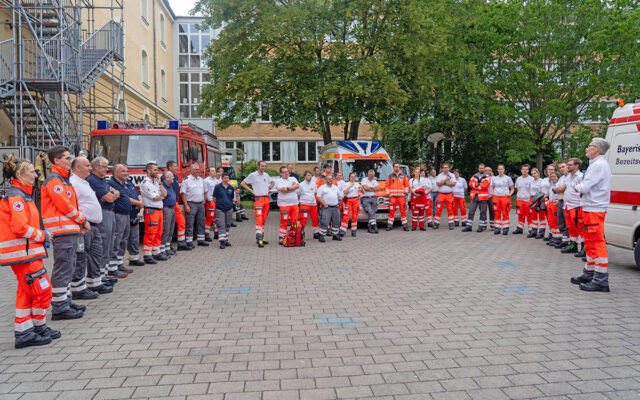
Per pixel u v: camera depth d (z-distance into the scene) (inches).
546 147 958.4
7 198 170.7
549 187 425.1
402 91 610.5
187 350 169.5
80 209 236.4
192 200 415.8
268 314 213.6
